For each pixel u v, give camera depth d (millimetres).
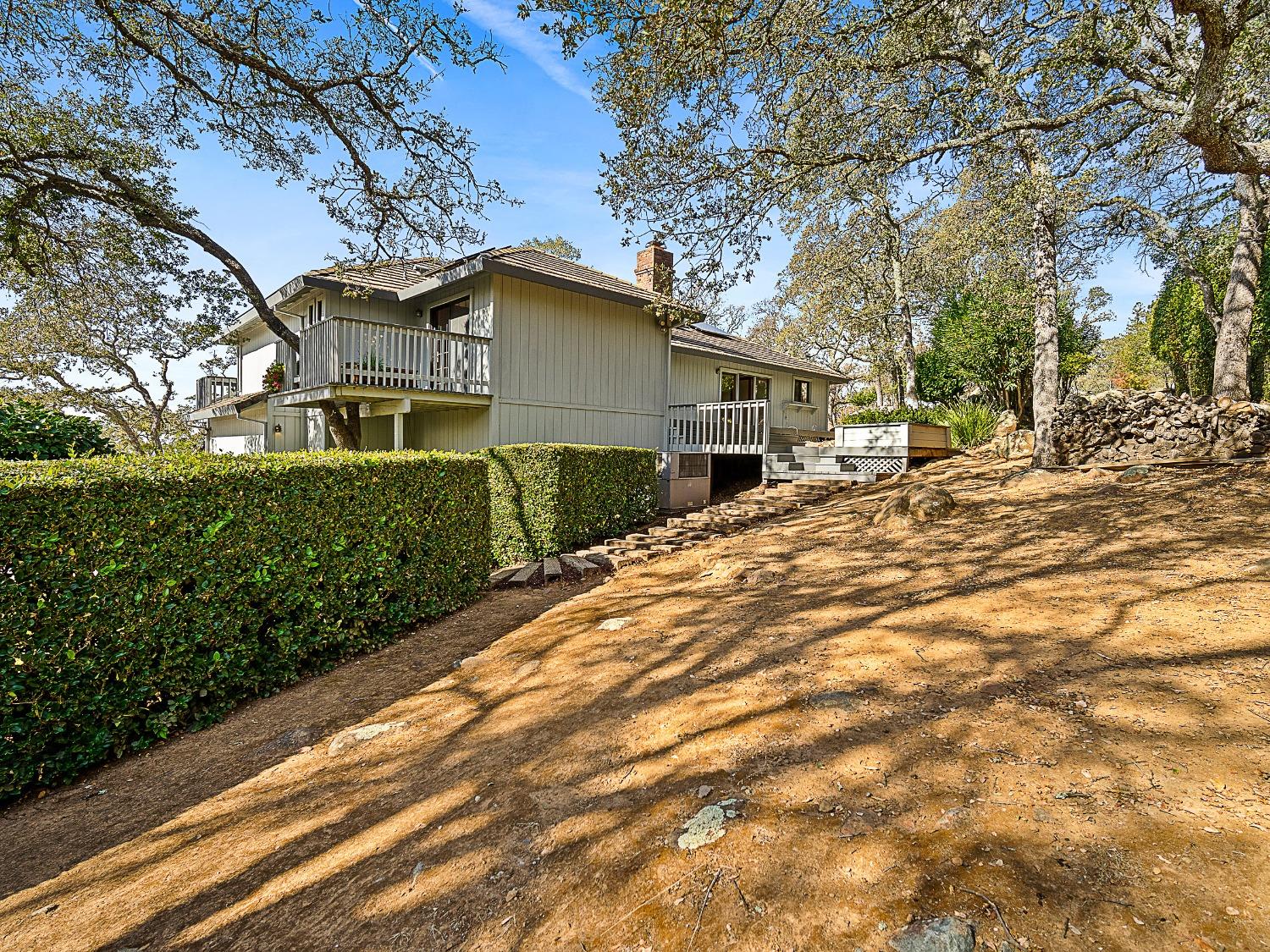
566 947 1771
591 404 12844
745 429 13055
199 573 3949
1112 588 4285
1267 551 4543
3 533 3127
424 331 10578
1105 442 8938
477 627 5824
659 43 5000
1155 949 1450
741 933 1699
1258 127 6957
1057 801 2080
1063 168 7816
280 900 2195
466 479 6723
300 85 8414
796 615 4695
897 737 2676
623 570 7609
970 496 8234
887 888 1772
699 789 2482
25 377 16844
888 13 5594
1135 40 5609
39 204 10164
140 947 2027
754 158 6664
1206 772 2137
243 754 3574
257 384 16906
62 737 3305
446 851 2342
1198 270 11477
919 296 20109
